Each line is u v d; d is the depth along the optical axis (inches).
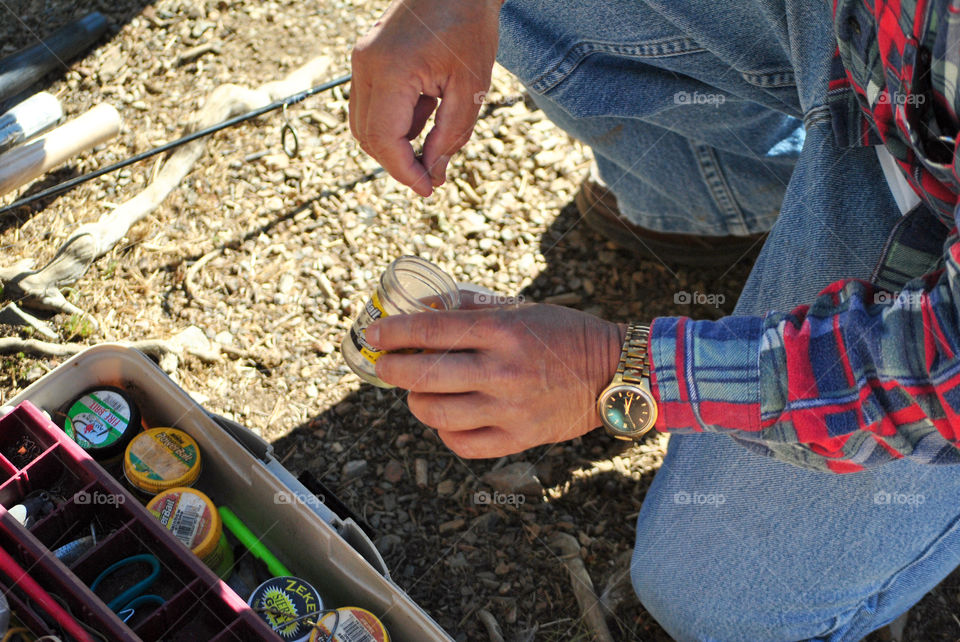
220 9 113.7
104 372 68.2
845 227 53.1
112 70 108.0
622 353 46.4
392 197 98.2
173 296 89.6
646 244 93.6
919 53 40.6
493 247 95.5
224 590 54.6
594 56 71.6
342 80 96.3
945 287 39.0
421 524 78.1
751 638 64.8
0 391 82.0
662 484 65.6
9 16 113.1
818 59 53.1
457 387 47.1
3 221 94.1
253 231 94.4
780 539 57.6
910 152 46.8
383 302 56.2
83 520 58.8
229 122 95.6
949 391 38.5
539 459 82.0
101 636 52.4
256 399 83.8
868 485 52.9
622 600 75.0
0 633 51.3
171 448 65.5
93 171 98.7
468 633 72.9
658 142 79.4
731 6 61.4
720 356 45.1
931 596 75.4
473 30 55.3
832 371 43.1
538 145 103.0
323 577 64.1
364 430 82.8
